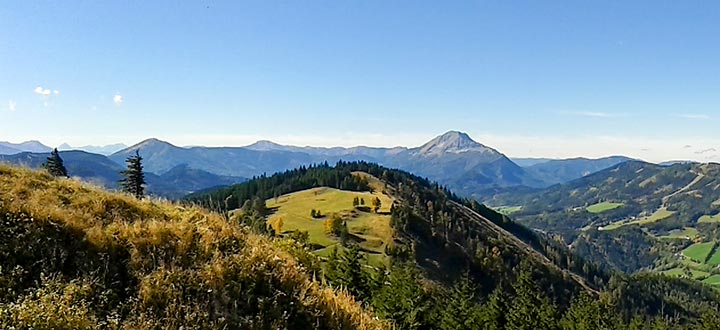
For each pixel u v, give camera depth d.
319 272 16.45
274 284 10.00
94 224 10.02
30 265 8.42
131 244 9.55
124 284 8.76
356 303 11.76
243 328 8.66
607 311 71.94
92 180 13.84
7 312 7.16
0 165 12.46
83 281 8.34
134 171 52.53
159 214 11.93
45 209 9.66
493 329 54.12
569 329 64.12
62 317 7.25
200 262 9.72
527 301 58.97
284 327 8.99
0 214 9.09
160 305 8.51
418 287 46.66
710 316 71.81
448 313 52.72
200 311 8.52
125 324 7.79
